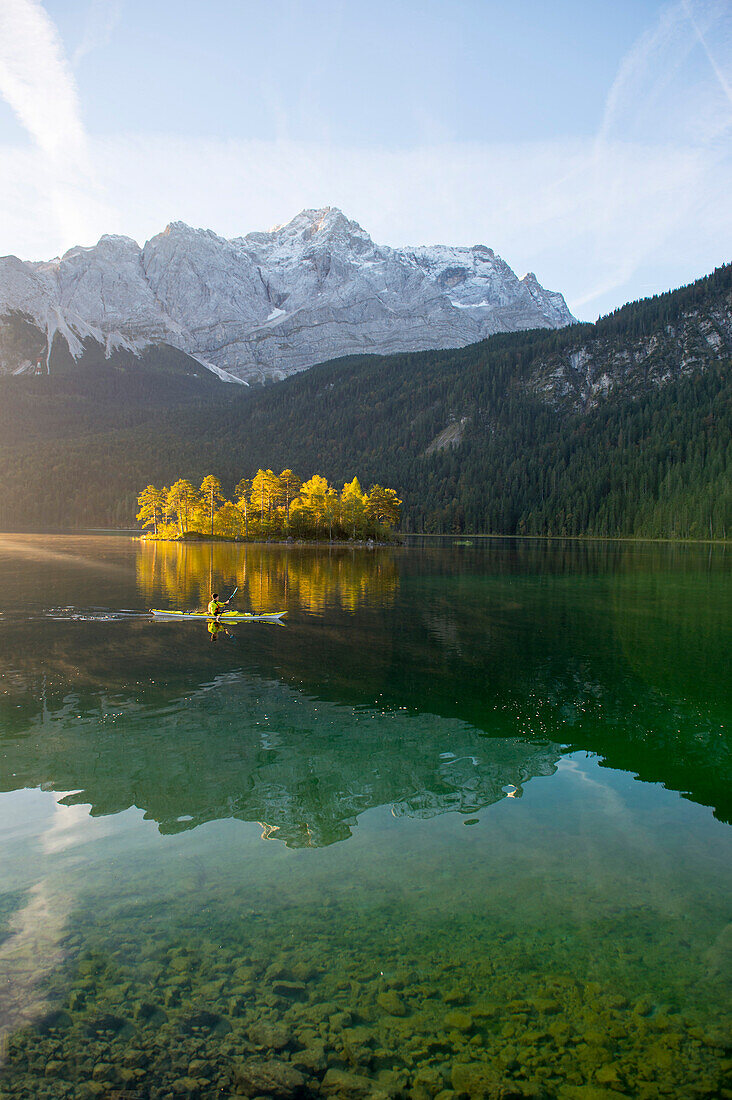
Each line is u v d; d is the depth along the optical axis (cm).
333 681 2344
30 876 1046
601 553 11125
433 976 827
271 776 1484
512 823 1280
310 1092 630
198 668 2498
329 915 953
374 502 14850
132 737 1720
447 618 3806
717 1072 678
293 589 5200
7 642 2919
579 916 966
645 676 2486
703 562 8950
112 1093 628
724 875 1096
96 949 868
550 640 3166
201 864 1095
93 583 5284
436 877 1068
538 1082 657
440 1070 669
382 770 1538
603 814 1332
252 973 823
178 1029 726
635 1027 744
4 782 1427
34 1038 707
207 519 14538
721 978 834
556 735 1816
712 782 1512
